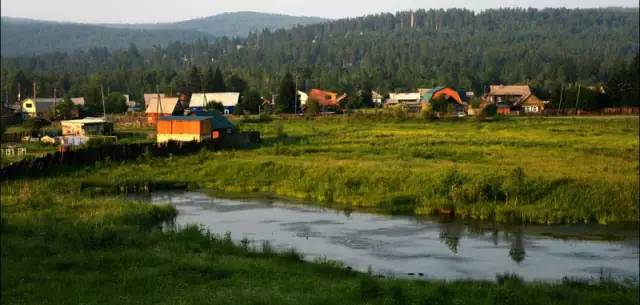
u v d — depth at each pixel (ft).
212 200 152.15
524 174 147.74
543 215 127.24
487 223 126.00
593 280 87.35
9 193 144.66
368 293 72.64
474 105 429.79
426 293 72.84
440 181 147.64
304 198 153.69
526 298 73.26
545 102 472.85
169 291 72.84
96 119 303.27
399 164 176.24
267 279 79.36
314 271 86.02
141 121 372.79
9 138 262.67
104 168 183.93
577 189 138.92
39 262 85.66
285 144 239.71
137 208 127.95
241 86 625.41
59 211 123.24
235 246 100.12
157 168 188.24
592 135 260.83
